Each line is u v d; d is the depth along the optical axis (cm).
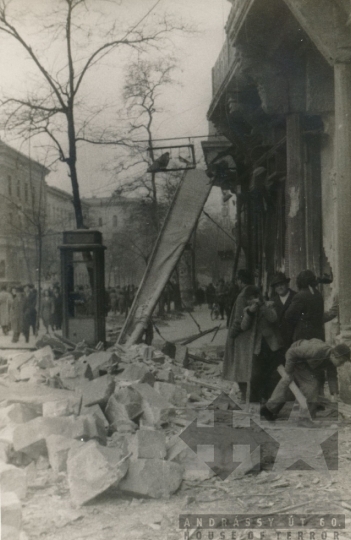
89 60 1596
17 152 1719
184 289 2166
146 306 1399
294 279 1298
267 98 1278
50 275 2142
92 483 509
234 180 1898
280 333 794
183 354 1212
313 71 1238
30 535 449
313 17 885
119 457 540
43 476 550
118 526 463
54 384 795
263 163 1720
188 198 1558
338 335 867
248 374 800
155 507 498
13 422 645
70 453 550
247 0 1151
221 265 2192
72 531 456
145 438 575
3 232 2120
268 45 1250
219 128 1727
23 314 1681
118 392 703
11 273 2141
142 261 1944
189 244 1486
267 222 1744
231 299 1916
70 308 1173
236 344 812
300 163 1301
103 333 1176
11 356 1049
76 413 667
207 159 1812
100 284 1177
